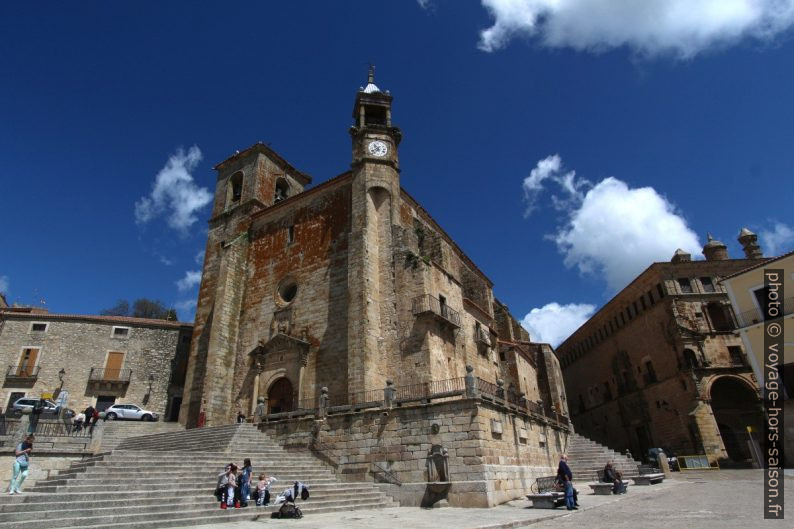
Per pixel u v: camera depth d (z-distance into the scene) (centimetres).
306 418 2286
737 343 3984
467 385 1905
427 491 1831
